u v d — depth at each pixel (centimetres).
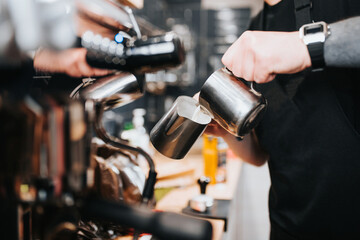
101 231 75
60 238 44
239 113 64
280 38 59
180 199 137
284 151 96
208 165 165
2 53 31
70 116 33
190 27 464
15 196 35
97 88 58
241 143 111
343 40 56
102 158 77
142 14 242
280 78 94
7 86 34
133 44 58
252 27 109
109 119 204
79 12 46
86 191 36
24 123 32
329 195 86
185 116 71
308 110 89
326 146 86
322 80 85
